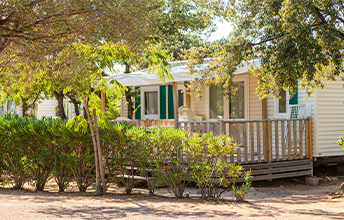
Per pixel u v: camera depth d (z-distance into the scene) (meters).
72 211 6.43
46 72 8.09
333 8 7.76
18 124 9.51
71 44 7.63
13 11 6.75
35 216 5.93
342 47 8.46
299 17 7.57
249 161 10.35
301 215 6.31
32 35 7.11
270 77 9.92
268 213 6.46
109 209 6.68
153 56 8.22
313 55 7.86
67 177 9.30
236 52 9.21
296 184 11.39
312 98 11.66
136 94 17.19
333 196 9.09
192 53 10.06
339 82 12.06
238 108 13.07
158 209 6.73
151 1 7.58
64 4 6.89
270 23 8.71
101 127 8.91
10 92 9.25
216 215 6.14
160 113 16.36
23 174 9.43
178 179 8.22
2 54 8.14
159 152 8.45
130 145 8.75
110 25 7.05
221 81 9.67
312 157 11.70
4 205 6.97
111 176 9.12
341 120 12.09
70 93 18.88
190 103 14.42
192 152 8.13
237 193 8.10
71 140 8.91
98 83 8.60
